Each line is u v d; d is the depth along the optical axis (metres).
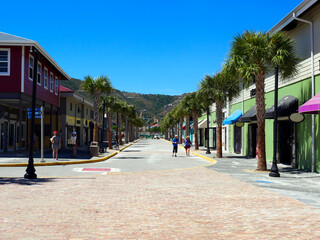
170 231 5.55
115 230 5.58
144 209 7.27
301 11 15.49
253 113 20.44
